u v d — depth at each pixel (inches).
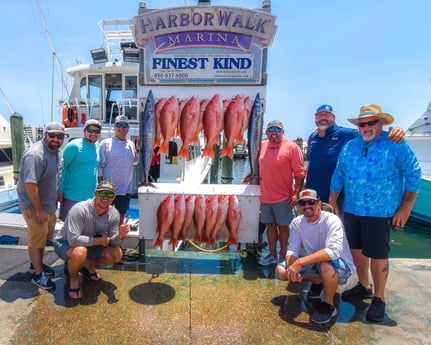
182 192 144.6
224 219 144.3
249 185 150.5
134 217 236.7
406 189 105.1
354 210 112.6
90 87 309.6
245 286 130.7
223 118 144.9
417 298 124.2
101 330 99.5
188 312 110.7
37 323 102.3
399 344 96.9
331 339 98.4
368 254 109.5
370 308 110.0
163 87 144.9
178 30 141.4
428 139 442.0
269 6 141.2
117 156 148.4
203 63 142.7
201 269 145.9
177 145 269.9
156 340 95.6
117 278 135.3
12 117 306.0
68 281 130.9
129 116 299.7
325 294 108.2
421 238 354.6
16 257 153.7
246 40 140.7
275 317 109.4
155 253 163.0
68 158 136.9
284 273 114.3
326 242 108.7
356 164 110.7
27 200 118.2
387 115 105.8
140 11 141.4
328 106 138.0
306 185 148.3
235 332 100.6
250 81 142.6
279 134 140.3
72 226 116.0
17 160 309.0
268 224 148.9
